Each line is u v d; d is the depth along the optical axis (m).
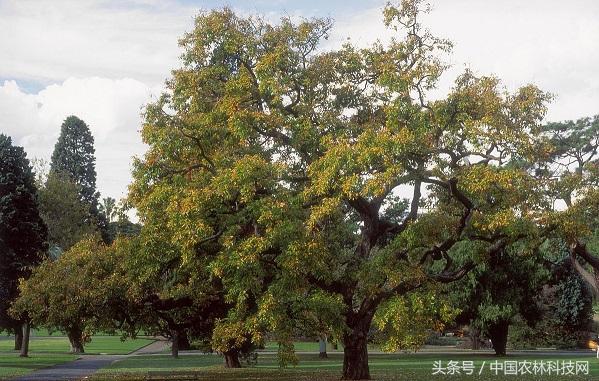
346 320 22.36
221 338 19.59
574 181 21.14
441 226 20.84
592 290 57.78
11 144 40.00
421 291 20.62
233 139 20.70
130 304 24.64
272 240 18.58
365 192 18.00
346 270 21.89
